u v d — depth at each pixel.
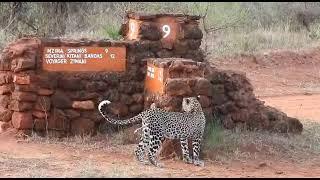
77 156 13.80
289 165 13.98
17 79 15.05
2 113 15.42
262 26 33.62
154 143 13.49
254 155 14.48
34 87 15.14
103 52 15.75
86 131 15.48
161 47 16.41
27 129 15.18
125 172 12.45
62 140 15.12
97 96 15.59
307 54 30.02
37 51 15.29
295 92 24.61
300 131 17.09
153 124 13.46
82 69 15.59
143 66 16.06
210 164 13.70
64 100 15.34
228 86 16.55
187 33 16.58
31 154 13.84
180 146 14.05
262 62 28.30
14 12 28.97
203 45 28.62
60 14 29.86
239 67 27.52
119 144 15.00
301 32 33.50
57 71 15.41
